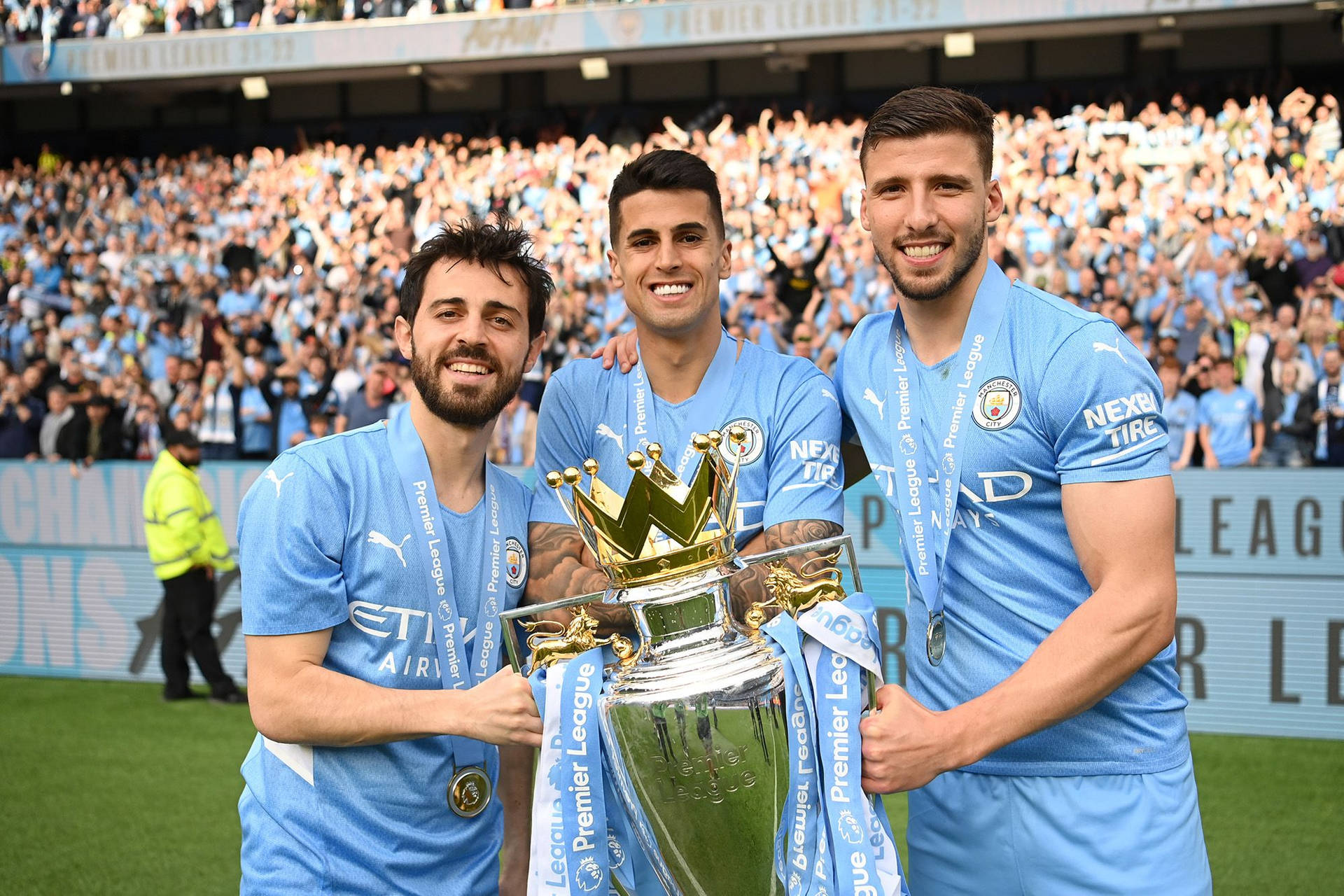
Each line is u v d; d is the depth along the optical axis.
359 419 7.58
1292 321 6.61
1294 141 7.97
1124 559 1.70
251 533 1.74
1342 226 7.45
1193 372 6.64
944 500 1.87
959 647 1.89
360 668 1.76
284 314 8.80
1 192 10.35
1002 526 1.84
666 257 1.88
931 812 1.96
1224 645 5.21
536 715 1.61
